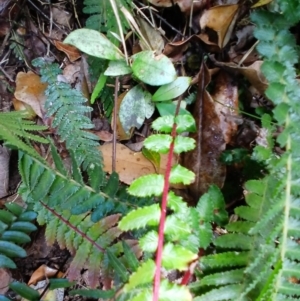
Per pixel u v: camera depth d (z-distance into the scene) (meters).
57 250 0.27
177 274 0.24
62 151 0.28
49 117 0.28
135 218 0.21
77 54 0.28
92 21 0.27
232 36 0.28
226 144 0.27
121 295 0.21
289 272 0.20
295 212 0.21
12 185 0.28
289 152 0.22
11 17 0.29
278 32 0.23
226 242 0.21
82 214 0.24
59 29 0.29
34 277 0.27
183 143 0.22
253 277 0.21
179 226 0.21
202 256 0.22
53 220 0.24
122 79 0.28
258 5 0.26
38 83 0.28
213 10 0.26
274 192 0.21
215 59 0.28
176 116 0.23
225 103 0.27
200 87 0.26
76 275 0.24
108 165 0.27
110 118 0.28
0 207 0.27
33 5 0.29
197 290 0.22
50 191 0.23
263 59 0.25
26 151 0.21
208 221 0.22
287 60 0.23
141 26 0.28
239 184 0.26
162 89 0.26
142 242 0.20
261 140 0.27
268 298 0.20
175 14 0.29
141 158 0.27
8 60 0.29
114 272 0.23
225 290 0.21
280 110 0.22
